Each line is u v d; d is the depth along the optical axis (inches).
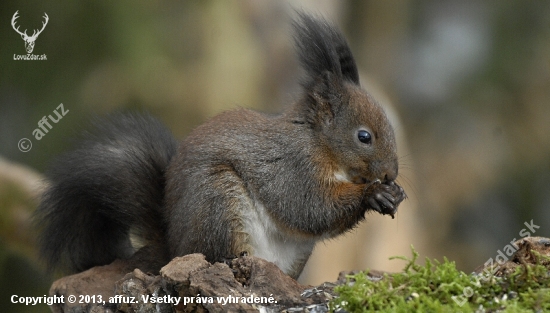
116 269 330.3
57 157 362.9
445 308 218.4
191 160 323.9
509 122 745.6
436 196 726.5
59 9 589.3
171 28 589.9
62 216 356.5
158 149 359.3
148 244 347.6
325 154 341.1
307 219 331.6
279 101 592.7
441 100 758.5
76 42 589.9
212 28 587.2
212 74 581.9
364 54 761.6
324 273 563.5
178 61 586.2
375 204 329.1
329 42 356.5
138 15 586.6
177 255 321.7
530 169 737.6
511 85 750.5
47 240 361.4
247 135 331.9
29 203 495.5
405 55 775.1
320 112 344.8
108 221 359.3
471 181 731.4
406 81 767.7
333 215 333.7
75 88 585.3
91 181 349.7
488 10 779.4
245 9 598.2
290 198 329.4
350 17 761.0
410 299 228.2
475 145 738.8
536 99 743.1
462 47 773.9
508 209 737.0
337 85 348.5
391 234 592.1
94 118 372.8
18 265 582.2
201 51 587.2
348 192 333.1
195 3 593.9
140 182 349.4
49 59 593.3
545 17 758.5
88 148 358.9
